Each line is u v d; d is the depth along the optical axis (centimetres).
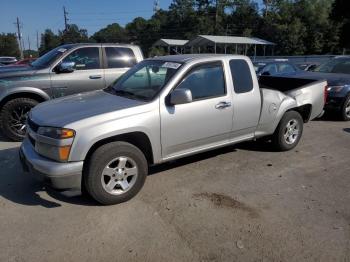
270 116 588
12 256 335
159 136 459
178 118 471
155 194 462
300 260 332
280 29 5647
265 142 682
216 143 531
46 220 398
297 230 380
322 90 686
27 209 423
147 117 444
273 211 420
